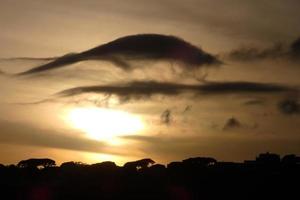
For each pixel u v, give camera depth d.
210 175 82.56
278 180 79.00
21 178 83.75
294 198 72.88
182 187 78.25
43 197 75.50
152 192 77.38
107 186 79.50
